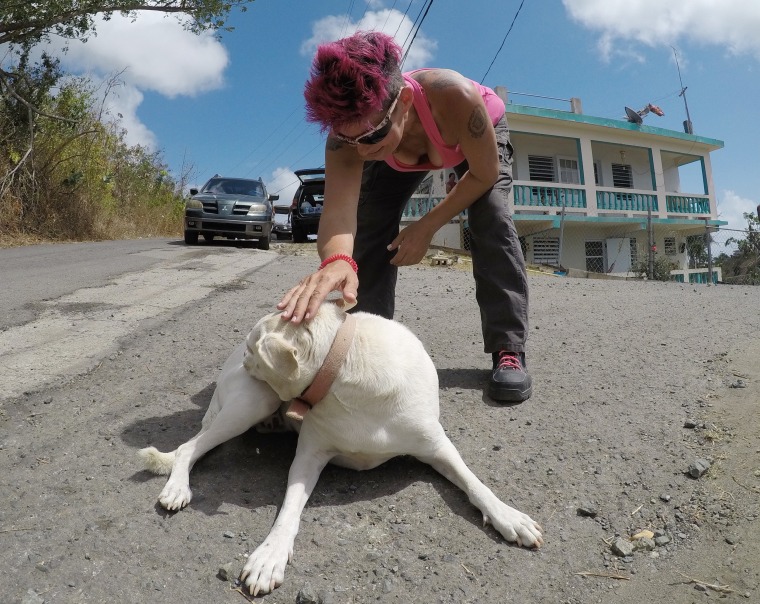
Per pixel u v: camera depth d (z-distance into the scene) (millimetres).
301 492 2104
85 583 1740
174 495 2115
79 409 2949
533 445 2654
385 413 2195
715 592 1821
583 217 17766
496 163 2770
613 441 2688
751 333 4406
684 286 7855
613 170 21094
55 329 4359
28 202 13523
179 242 13906
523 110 17156
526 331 3195
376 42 2107
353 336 2174
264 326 2135
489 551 1979
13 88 13242
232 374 2414
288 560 1871
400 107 2225
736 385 3256
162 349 3963
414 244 2906
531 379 3246
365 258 3211
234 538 1979
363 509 2178
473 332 4586
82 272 7582
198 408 3014
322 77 2059
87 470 2361
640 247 20234
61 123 14219
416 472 2418
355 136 2166
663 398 3141
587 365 3691
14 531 1955
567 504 2246
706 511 2199
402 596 1774
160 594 1720
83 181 14867
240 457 2516
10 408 2906
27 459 2434
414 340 2430
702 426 2805
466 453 2582
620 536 2084
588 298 6344
